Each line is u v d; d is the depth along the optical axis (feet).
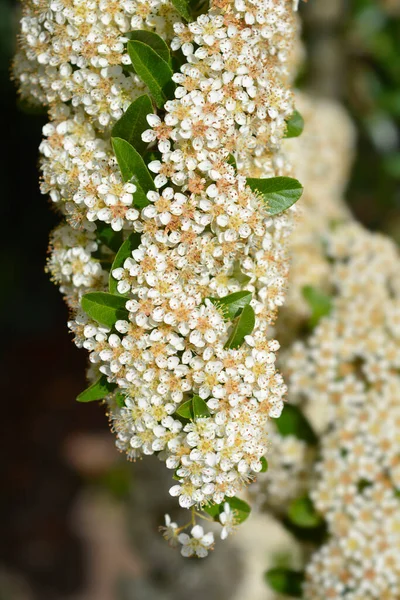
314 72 4.54
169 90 2.15
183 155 2.12
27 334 6.87
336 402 2.56
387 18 4.51
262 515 2.64
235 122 2.16
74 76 2.17
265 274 2.18
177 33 2.15
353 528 2.48
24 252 6.85
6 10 5.63
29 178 6.60
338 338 2.60
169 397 2.13
